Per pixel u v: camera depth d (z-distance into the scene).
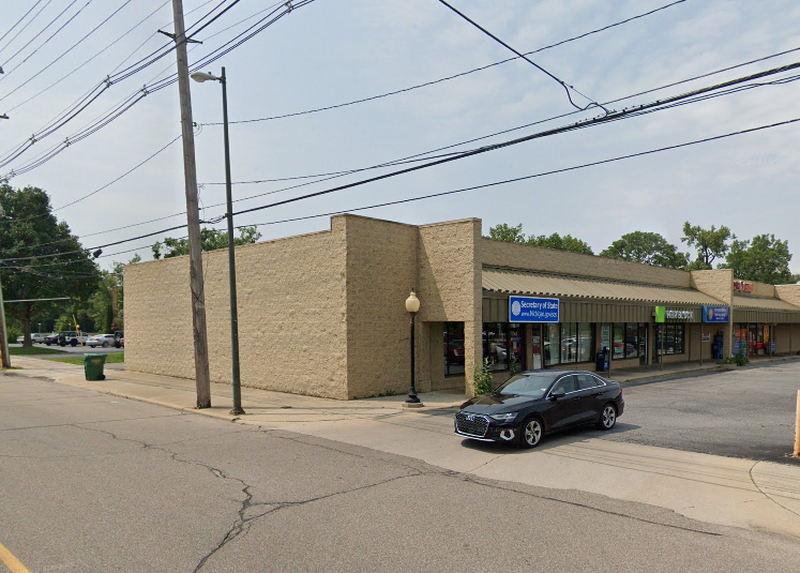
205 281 22.28
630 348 28.09
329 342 17.09
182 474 8.52
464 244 17.31
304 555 5.43
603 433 11.99
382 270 17.59
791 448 10.56
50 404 16.92
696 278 33.31
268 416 14.23
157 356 25.88
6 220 49.28
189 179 15.94
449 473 8.78
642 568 5.23
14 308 50.84
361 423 13.34
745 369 28.73
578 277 24.50
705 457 9.84
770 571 5.20
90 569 5.02
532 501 7.33
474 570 5.13
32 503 6.97
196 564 5.17
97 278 54.31
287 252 18.62
